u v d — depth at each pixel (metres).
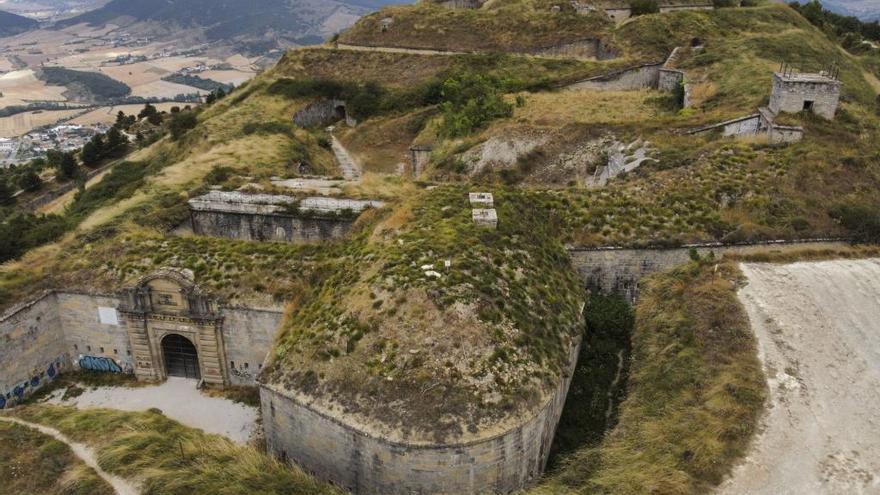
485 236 29.28
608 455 21.38
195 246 32.19
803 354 23.72
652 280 30.34
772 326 25.11
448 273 26.03
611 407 25.61
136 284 29.27
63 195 87.50
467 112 58.31
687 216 32.38
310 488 21.17
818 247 30.52
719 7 85.50
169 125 92.88
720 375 23.02
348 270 28.52
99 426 25.00
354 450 21.75
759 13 81.00
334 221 36.16
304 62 89.00
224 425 27.81
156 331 30.12
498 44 84.00
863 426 20.61
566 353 25.48
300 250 31.19
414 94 77.06
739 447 19.86
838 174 34.47
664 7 85.62
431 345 23.08
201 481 21.05
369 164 63.81
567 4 88.25
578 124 49.62
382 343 23.50
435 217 31.34
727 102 50.09
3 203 85.25
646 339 26.98
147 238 33.31
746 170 35.66
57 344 31.52
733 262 29.61
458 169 49.06
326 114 82.06
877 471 18.94
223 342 29.70
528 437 21.73
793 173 34.62
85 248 33.59
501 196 34.03
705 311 26.30
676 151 39.31
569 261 31.17
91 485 21.17
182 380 31.25
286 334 26.42
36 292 30.45
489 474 21.19
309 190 38.56
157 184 46.25
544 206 34.19
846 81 57.22
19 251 37.88
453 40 86.38
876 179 34.25
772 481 18.69
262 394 24.45
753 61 59.78
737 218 31.92
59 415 26.30
